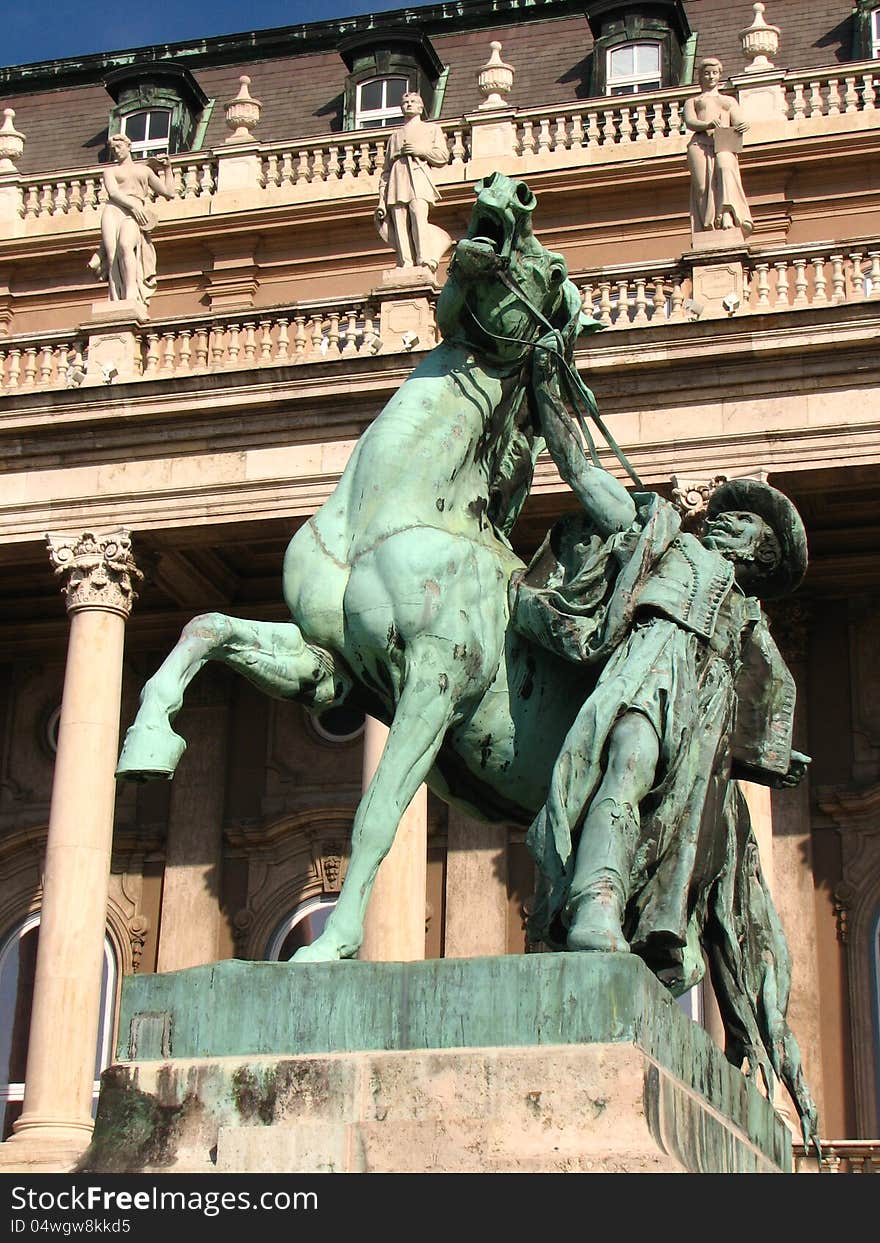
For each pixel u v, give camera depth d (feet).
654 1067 19.84
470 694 24.71
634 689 23.47
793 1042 26.03
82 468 102.42
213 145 144.77
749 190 121.49
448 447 25.43
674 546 24.86
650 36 137.18
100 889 95.61
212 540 102.58
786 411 94.02
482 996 20.20
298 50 149.79
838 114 120.78
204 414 100.83
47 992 93.09
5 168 135.03
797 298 95.55
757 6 124.77
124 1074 20.44
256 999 20.65
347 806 113.50
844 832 105.09
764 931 26.50
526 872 108.37
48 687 119.44
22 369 105.29
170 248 129.80
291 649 24.91
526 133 125.29
